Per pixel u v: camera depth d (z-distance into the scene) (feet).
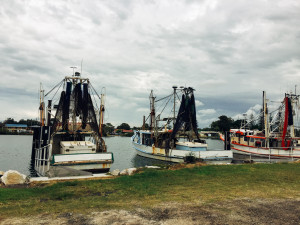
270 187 45.09
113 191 42.65
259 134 144.87
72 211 31.14
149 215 29.76
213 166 67.36
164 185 46.44
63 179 54.29
